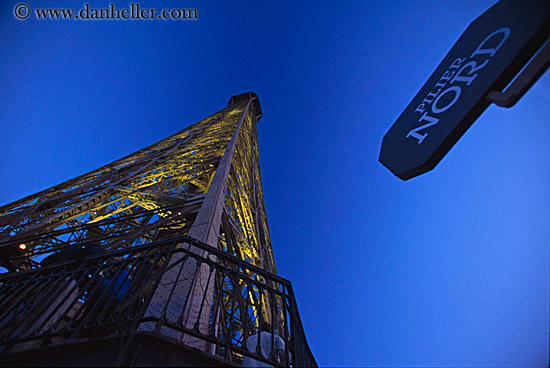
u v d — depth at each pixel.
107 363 3.94
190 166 19.92
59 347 4.17
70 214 13.50
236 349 4.93
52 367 4.00
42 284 6.07
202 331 6.07
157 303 5.99
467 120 4.20
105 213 14.75
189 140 31.09
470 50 4.72
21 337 4.62
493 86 4.03
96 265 5.98
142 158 24.17
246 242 14.29
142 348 4.11
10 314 5.52
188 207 10.56
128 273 6.01
